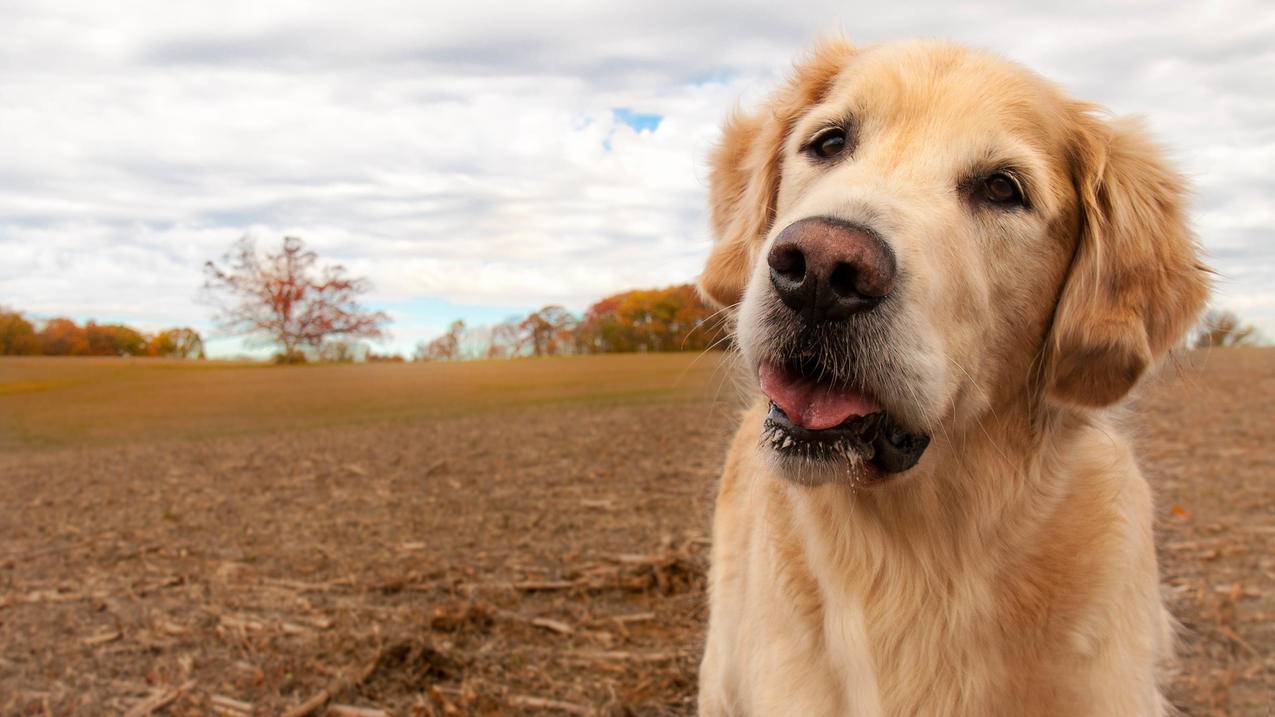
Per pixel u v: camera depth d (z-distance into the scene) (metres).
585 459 1.98
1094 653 0.40
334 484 1.84
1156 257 0.43
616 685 0.74
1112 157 0.43
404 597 0.99
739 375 0.55
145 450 2.63
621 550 1.14
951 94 0.42
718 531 0.57
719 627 0.53
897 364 0.35
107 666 0.81
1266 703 0.65
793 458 0.37
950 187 0.40
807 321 0.35
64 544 1.37
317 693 0.73
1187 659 0.72
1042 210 0.41
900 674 0.42
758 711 0.44
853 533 0.42
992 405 0.41
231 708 0.71
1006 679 0.41
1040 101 0.43
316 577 1.10
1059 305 0.43
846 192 0.37
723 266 0.51
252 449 2.54
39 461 2.47
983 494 0.41
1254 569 0.94
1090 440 0.44
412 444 2.45
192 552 1.27
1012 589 0.41
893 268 0.35
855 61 0.48
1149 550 0.45
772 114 0.52
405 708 0.70
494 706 0.70
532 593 0.98
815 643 0.43
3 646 0.88
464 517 1.42
